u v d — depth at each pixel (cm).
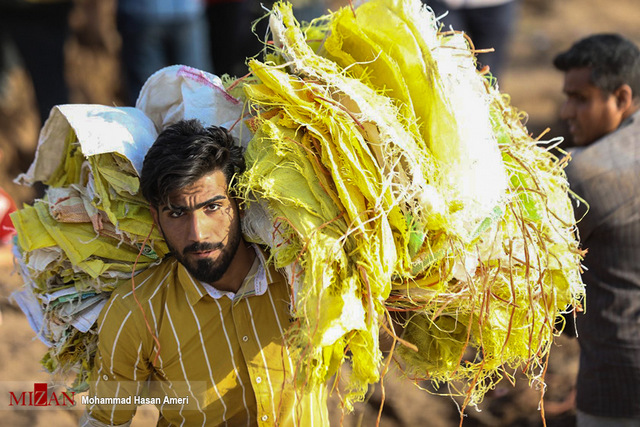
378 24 343
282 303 368
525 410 616
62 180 406
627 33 1773
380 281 320
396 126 327
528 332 379
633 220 440
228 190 330
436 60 333
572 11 1873
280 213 330
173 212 325
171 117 386
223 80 401
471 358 552
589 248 457
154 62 948
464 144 331
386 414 630
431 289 351
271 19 357
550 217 378
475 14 973
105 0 1251
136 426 585
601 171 443
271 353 366
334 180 321
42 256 370
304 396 377
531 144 384
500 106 401
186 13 923
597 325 461
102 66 1242
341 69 355
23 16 884
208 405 372
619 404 461
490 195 334
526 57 1595
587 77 489
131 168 359
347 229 325
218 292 360
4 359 617
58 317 378
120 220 360
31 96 1167
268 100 354
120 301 362
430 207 320
